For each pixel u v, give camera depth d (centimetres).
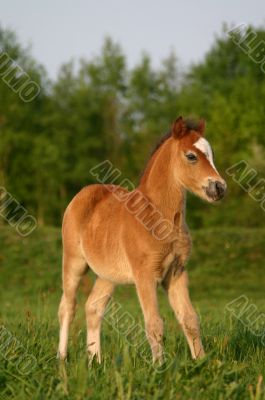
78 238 845
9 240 2348
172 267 732
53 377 593
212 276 2138
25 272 2158
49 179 4056
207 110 4056
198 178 700
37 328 862
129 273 755
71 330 912
